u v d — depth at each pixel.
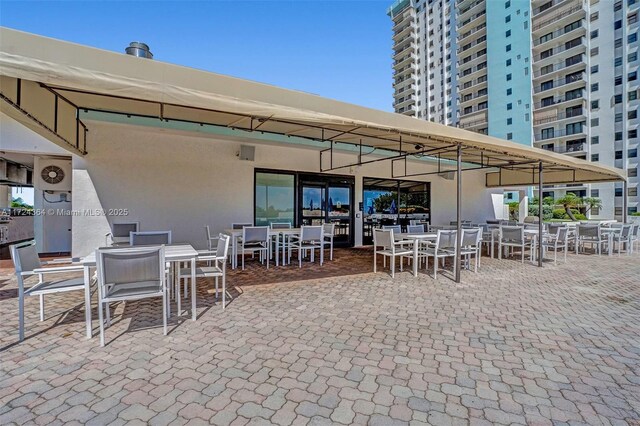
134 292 2.77
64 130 4.50
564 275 5.45
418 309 3.57
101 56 2.33
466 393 1.97
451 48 47.16
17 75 2.06
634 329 3.04
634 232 8.51
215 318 3.22
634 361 2.40
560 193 33.88
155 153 6.55
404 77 56.09
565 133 34.09
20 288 2.66
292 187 8.20
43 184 7.15
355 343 2.68
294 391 1.98
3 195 10.99
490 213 12.43
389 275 5.32
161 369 2.23
